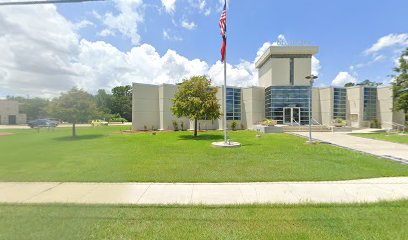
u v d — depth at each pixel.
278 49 33.09
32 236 3.63
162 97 29.81
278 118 31.80
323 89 32.81
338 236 3.63
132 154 11.03
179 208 4.73
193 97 20.17
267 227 3.93
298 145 14.55
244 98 33.09
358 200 5.13
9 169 7.91
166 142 16.23
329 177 6.99
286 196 5.43
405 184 6.31
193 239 3.56
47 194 5.47
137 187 6.07
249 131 28.22
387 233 3.71
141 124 29.20
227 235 3.67
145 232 3.76
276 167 8.32
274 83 33.56
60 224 4.00
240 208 4.74
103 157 10.16
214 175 7.25
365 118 31.94
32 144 14.41
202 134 23.52
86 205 4.81
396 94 26.97
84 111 20.11
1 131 25.70
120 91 81.12
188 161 9.41
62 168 8.04
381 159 9.84
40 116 28.89
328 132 26.02
